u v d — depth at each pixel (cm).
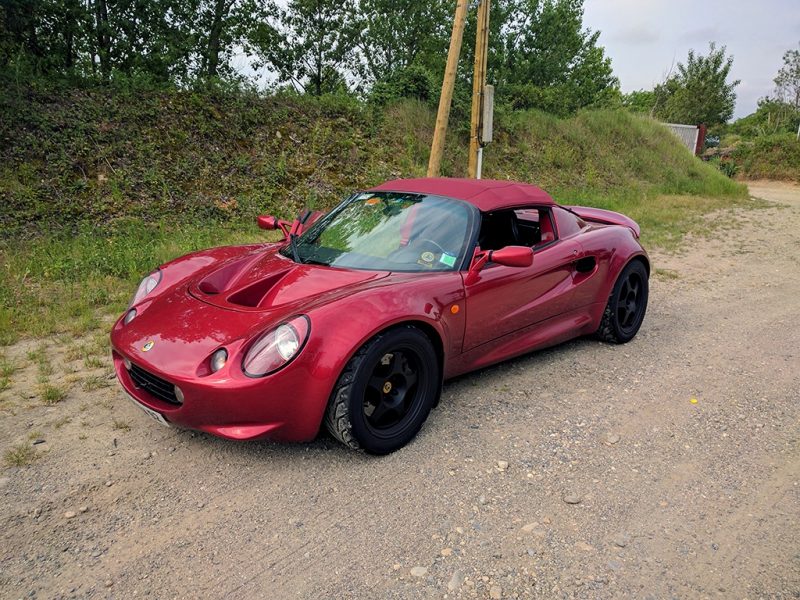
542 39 2358
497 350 378
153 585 216
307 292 311
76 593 211
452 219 370
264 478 283
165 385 280
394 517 257
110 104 1016
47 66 1143
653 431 339
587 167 1664
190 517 254
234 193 966
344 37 1608
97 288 568
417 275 330
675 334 516
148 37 1302
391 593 214
